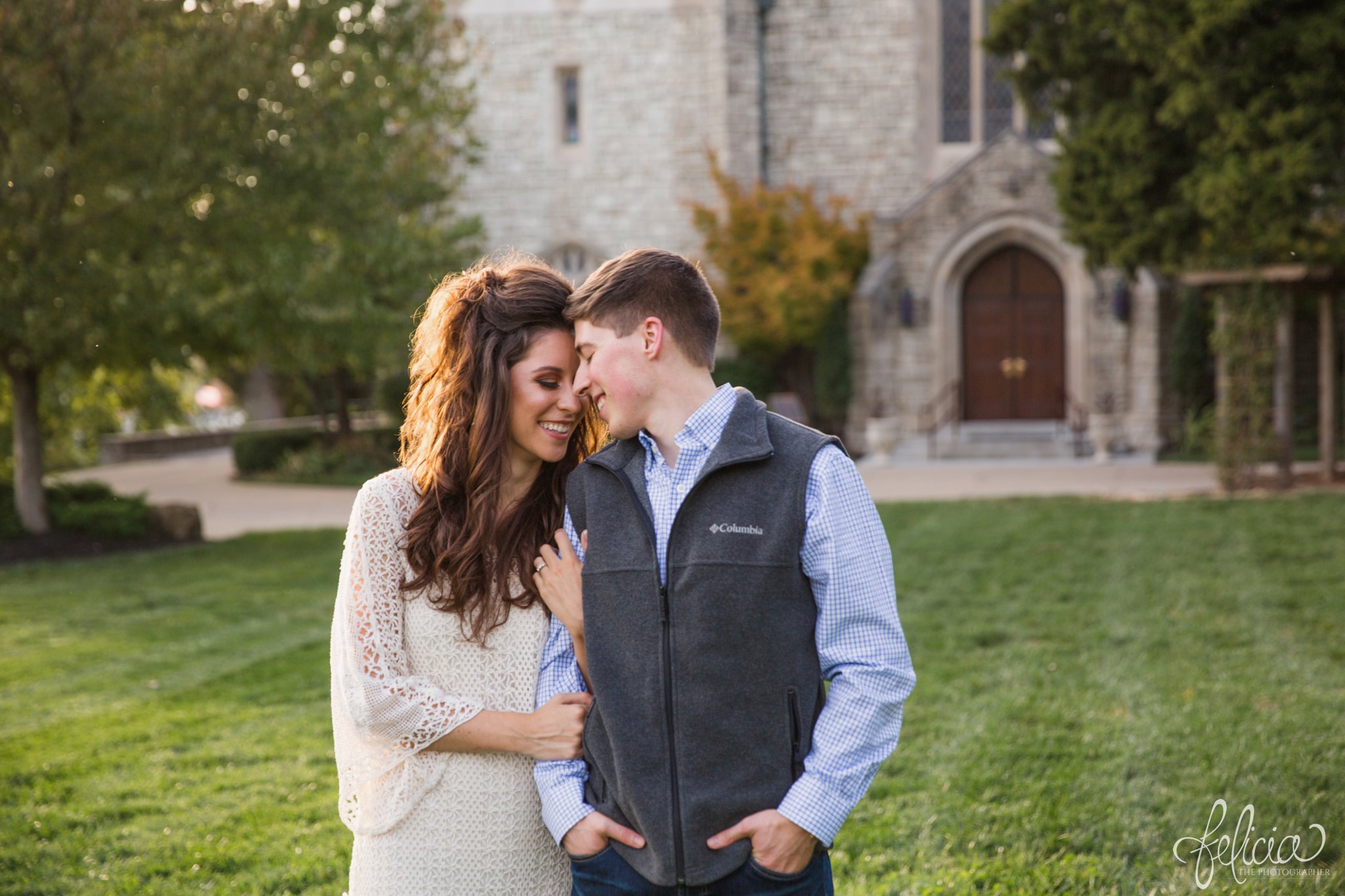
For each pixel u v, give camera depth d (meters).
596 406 1.99
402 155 11.80
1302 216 10.87
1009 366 18.72
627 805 1.85
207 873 3.43
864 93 19.38
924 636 6.11
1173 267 12.48
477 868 1.98
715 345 2.03
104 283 9.39
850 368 18.39
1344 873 3.12
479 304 2.06
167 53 9.38
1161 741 4.24
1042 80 12.98
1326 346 12.45
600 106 19.31
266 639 6.67
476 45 17.64
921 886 3.17
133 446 24.62
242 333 10.63
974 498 12.20
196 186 9.69
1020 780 3.92
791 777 1.83
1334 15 10.20
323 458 18.34
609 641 1.88
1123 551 8.46
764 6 19.39
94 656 6.32
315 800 4.02
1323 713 4.47
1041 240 18.27
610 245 19.41
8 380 13.35
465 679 2.01
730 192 18.09
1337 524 9.07
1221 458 11.80
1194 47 10.71
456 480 2.04
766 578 1.81
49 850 3.61
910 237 18.52
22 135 9.18
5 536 10.46
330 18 10.53
